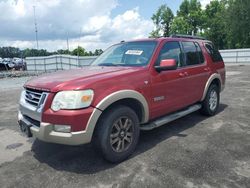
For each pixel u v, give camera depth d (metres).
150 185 3.18
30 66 30.12
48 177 3.47
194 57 5.58
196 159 3.83
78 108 3.33
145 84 4.13
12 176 3.53
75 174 3.52
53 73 4.43
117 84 3.73
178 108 5.03
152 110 4.33
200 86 5.62
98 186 3.21
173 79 4.73
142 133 5.04
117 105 3.85
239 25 46.50
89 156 4.07
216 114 6.34
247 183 3.16
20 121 3.98
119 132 3.79
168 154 4.04
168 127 5.37
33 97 3.71
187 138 4.71
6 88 13.22
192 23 61.28
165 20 60.91
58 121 3.34
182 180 3.26
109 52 5.30
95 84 3.51
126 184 3.22
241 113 6.38
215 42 57.50
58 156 4.12
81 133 3.35
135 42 5.06
